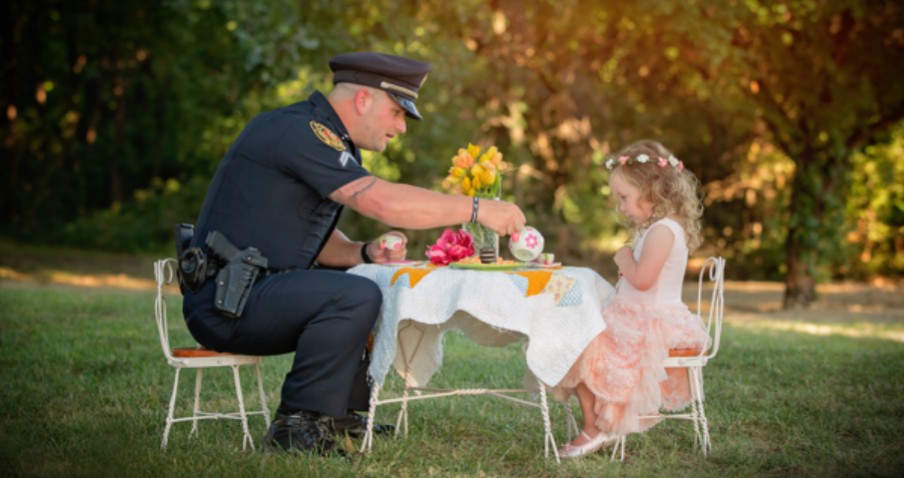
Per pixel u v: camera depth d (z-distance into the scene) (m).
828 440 4.20
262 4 11.59
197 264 3.76
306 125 3.89
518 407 4.89
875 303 14.01
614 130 19.12
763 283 18.11
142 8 20.58
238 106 15.08
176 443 3.92
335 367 3.75
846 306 13.53
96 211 24.42
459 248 3.97
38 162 24.62
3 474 3.46
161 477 3.42
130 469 3.52
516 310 3.58
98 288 13.24
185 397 5.08
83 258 19.17
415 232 14.91
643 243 3.83
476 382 5.54
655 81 15.57
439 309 3.63
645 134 18.94
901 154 17.55
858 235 17.73
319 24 12.75
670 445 4.15
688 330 3.85
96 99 25.19
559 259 17.83
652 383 3.76
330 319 3.72
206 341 3.86
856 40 12.42
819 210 13.33
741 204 19.67
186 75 20.95
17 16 21.70
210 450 3.80
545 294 3.65
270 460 3.58
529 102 17.86
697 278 18.73
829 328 10.23
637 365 3.76
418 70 4.03
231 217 3.88
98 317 8.68
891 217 18.05
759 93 13.02
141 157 26.58
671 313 3.86
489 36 15.17
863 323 11.00
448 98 14.49
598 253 17.94
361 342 3.78
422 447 4.04
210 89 18.00
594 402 3.86
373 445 3.97
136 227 21.84
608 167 4.04
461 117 15.52
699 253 19.89
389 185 3.82
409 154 14.54
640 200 3.91
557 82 16.84
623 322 3.82
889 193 17.89
